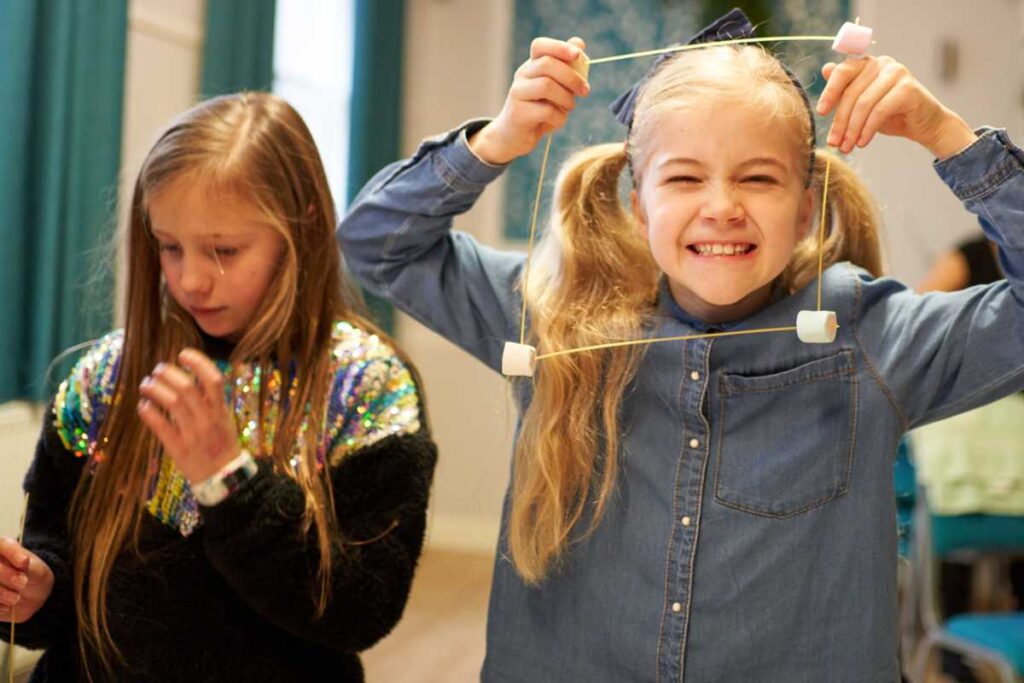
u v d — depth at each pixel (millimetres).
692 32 4785
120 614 1175
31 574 1161
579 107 4926
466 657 3400
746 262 1066
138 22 3219
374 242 1272
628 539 1145
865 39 1027
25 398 2715
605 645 1141
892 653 1109
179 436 1052
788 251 1079
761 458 1131
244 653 1163
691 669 1110
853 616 1102
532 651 1172
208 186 1176
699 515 1127
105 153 2920
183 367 1247
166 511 1199
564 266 1225
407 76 5086
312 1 4598
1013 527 2424
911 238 4555
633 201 1171
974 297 1116
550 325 1196
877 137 4555
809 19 4652
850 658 1098
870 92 1028
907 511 2381
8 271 2648
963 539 2422
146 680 1159
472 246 1313
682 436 1151
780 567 1108
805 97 1128
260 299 1226
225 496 1071
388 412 1215
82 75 2826
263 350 1209
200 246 1194
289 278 1218
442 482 5039
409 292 1292
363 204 1274
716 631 1108
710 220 1053
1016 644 2246
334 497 1189
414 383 1254
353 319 1298
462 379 5016
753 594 1107
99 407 1278
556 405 1167
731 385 1146
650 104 1109
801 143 1094
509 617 1190
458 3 5074
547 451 1157
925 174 4543
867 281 1177
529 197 4973
